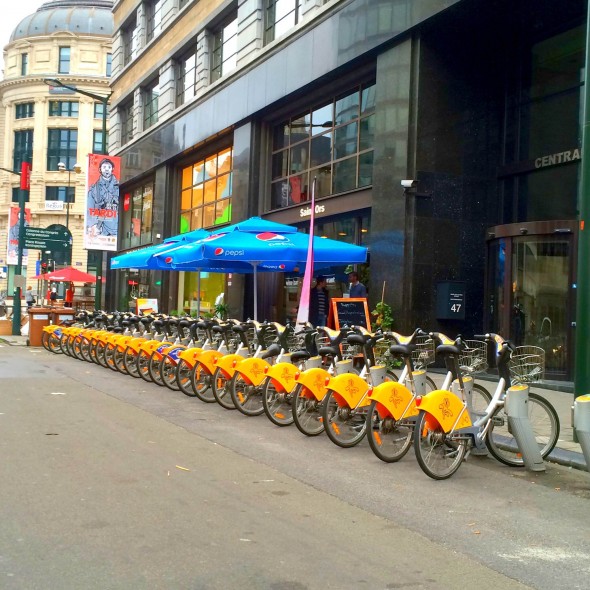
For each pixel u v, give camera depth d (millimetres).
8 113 75500
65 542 4355
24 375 13438
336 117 17781
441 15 13430
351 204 16469
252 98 20609
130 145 32281
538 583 4043
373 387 7688
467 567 4254
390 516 5250
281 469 6547
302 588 3789
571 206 13109
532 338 12906
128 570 3943
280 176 20625
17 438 7434
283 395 8523
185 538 4508
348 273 16062
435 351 7340
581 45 13055
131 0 32594
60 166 64750
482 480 6516
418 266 14070
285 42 18797
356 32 15570
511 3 12914
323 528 4867
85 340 16781
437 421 6379
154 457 6750
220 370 9781
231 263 15750
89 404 9938
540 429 7285
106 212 23703
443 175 14344
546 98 13812
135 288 32625
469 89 14641
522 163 14172
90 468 6223
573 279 12312
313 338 9227
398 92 14469
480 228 14641
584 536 4945
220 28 24109
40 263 47062
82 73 73938
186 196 27688
